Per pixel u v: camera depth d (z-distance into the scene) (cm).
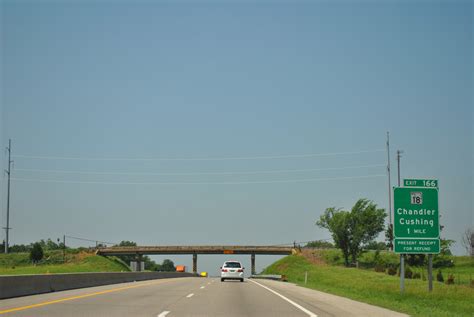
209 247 11575
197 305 2181
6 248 11112
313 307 2177
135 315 1758
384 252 10844
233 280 5347
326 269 8631
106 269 10256
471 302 2448
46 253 11762
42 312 1783
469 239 8962
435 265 8275
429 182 2759
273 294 2977
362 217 9638
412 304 2373
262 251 11706
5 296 2353
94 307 1994
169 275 6906
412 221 2730
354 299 2645
